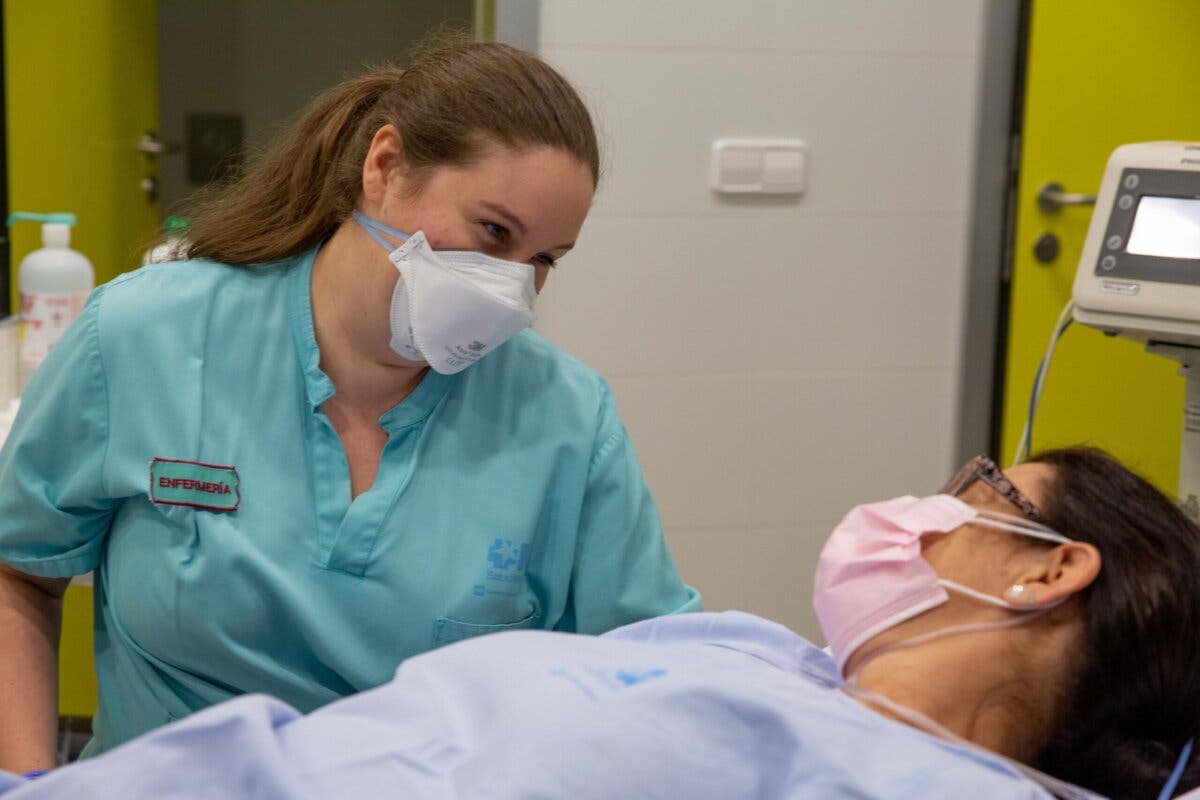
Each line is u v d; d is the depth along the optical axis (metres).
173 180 3.41
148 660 1.32
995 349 3.08
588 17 2.78
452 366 1.29
